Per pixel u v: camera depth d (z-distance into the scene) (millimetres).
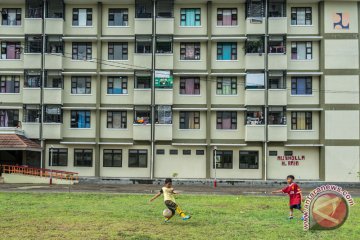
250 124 42219
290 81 43125
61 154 43625
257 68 42250
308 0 42531
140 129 42656
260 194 29875
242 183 40750
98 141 43219
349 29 42594
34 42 43500
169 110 42719
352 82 42281
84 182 41344
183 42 43656
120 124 43812
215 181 39594
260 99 42062
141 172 43406
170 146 43281
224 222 17094
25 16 43688
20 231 14875
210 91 43156
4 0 43375
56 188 32750
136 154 43562
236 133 43219
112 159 43656
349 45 42469
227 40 43188
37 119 43188
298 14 43406
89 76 43781
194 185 40344
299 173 42656
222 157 43188
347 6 42781
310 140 42750
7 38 43719
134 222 16781
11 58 43969
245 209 21156
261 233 15008
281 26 42312
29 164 43469
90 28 43875
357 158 42000
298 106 42844
